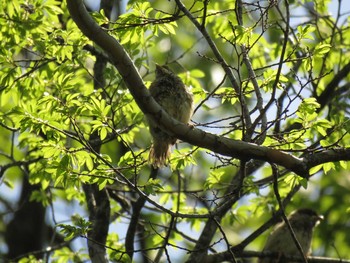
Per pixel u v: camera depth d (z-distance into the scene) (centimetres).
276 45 1389
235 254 1274
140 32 996
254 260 1739
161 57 1881
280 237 1581
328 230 1870
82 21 809
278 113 1009
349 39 1511
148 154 1162
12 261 1368
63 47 1111
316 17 1338
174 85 1110
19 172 1903
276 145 903
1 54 1142
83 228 992
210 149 866
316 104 931
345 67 1405
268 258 1593
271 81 993
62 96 1080
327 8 1512
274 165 920
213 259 1265
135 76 831
